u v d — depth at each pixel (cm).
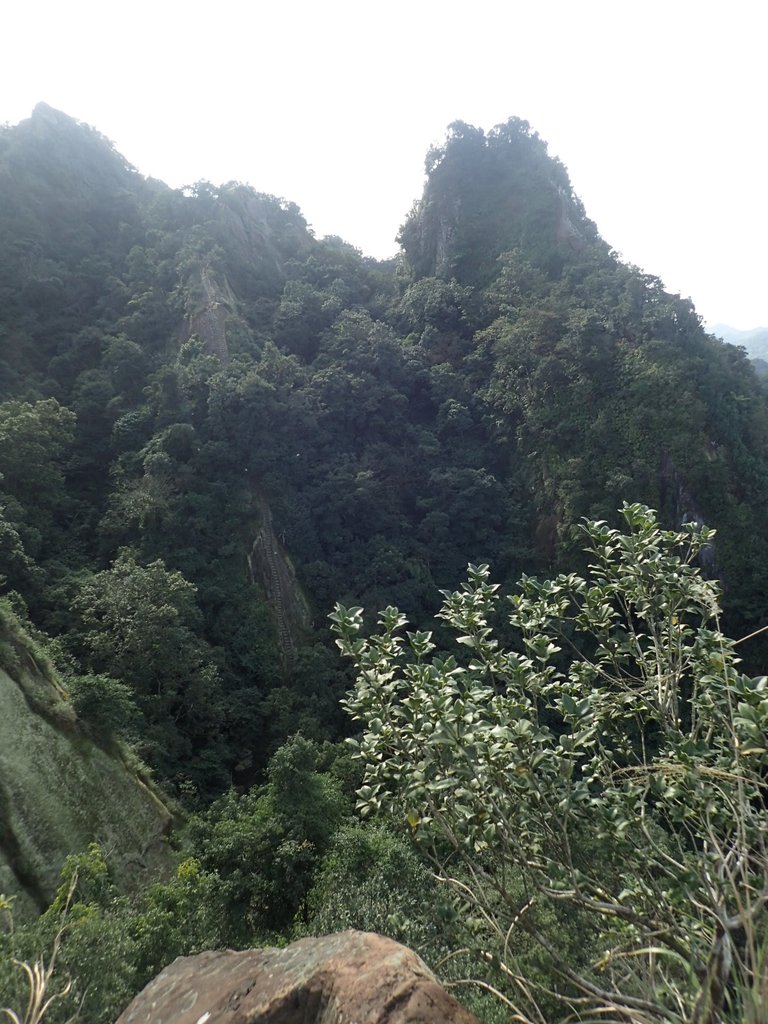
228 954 311
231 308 3903
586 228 5209
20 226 4091
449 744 286
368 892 952
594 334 3356
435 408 4000
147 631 2028
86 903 1056
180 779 1872
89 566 2598
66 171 4722
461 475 3444
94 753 1526
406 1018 204
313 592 3016
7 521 2391
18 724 1400
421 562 3172
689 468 2944
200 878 1198
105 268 4206
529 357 3591
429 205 5466
